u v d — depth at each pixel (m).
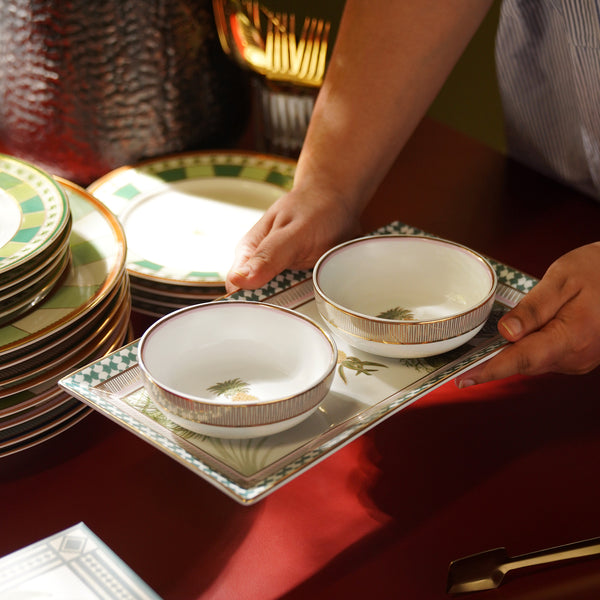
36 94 0.93
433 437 0.67
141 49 0.92
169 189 0.95
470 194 1.03
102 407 0.56
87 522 0.58
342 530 0.58
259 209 0.94
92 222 0.75
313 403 0.53
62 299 0.65
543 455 0.65
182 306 0.79
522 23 1.01
